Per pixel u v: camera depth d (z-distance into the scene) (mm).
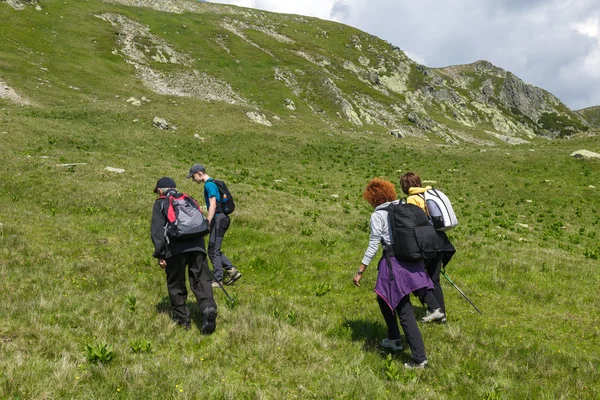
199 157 38219
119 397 4590
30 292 7754
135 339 6168
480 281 11594
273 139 45781
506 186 34031
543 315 9352
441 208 7531
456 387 5699
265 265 12375
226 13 156750
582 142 50500
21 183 19578
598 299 10375
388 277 6176
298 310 8398
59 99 54500
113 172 24156
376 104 101312
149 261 11539
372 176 36156
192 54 100812
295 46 122562
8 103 48094
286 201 23469
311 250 14672
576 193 32219
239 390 5008
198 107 55875
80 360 5348
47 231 13422
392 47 158875
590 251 20906
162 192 6980
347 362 6129
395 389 5465
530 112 196750
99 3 117938
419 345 6109
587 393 5594
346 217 21844
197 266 6867
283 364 5836
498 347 7121
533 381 5918
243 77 95312
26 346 5477
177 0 156625
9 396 4266
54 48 77375
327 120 82688
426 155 43812
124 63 82938
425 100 132750
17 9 90312
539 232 24891
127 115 46531
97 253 11758
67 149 32125
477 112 147375
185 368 5426
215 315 6672
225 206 10320
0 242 10914
